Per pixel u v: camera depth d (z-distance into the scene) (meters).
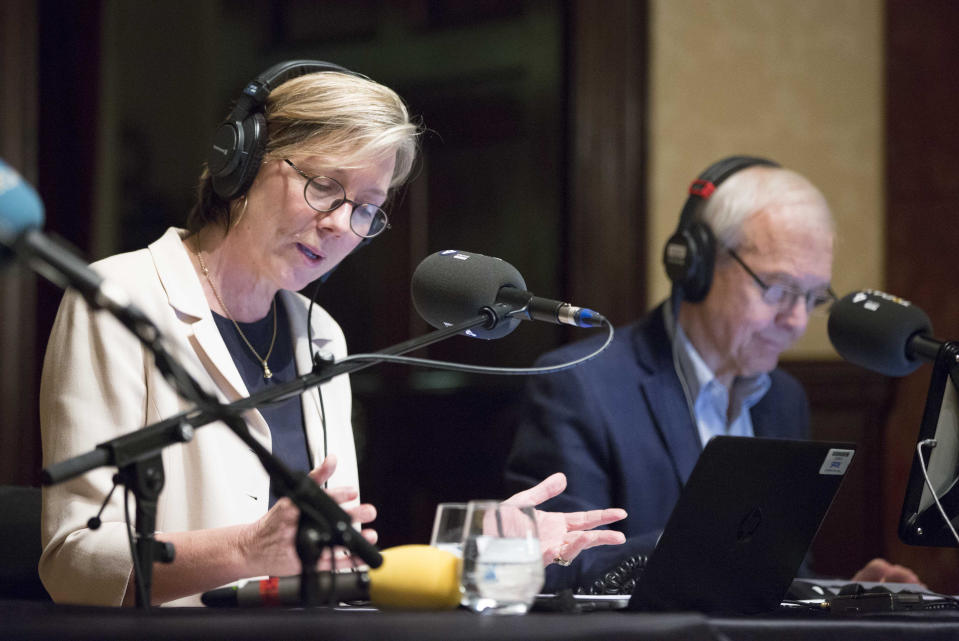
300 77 2.23
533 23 5.01
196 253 2.35
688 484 1.63
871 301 2.36
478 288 1.95
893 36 4.83
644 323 3.13
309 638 1.24
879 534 4.59
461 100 5.17
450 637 1.24
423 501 5.11
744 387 3.12
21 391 4.63
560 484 2.01
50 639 1.22
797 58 4.84
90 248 5.04
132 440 1.46
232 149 2.13
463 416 5.05
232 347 2.35
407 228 5.20
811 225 2.96
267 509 2.25
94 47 5.00
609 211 4.73
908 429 4.58
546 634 1.27
